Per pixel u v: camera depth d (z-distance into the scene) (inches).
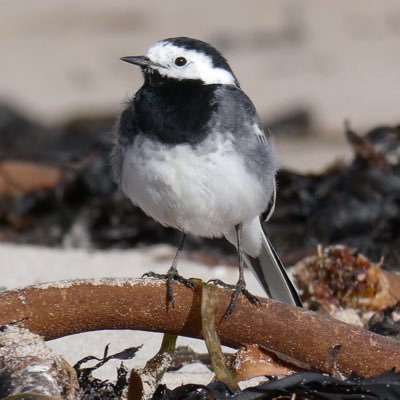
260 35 1194.6
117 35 1249.4
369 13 1252.5
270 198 373.4
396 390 246.4
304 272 359.3
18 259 471.8
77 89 1066.7
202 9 1321.4
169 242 531.2
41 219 564.7
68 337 349.4
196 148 339.0
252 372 262.5
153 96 353.1
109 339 349.1
